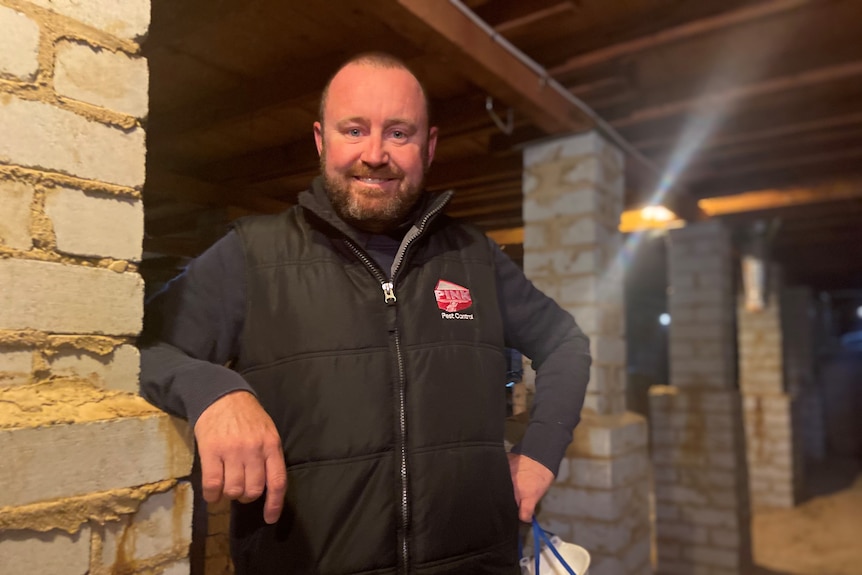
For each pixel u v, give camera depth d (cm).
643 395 1013
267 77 266
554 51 256
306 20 224
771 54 266
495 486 111
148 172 306
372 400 103
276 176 307
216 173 328
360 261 112
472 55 213
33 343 90
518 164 336
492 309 121
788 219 589
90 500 89
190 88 281
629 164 350
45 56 94
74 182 96
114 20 103
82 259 97
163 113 302
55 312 93
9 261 89
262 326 106
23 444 83
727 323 509
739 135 340
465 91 287
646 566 311
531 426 125
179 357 100
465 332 115
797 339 950
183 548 101
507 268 133
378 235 118
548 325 137
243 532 104
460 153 352
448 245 123
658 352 1208
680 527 489
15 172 90
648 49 254
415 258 117
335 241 114
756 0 221
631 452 298
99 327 98
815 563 545
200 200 321
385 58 117
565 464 284
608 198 310
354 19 224
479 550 108
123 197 102
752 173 448
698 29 236
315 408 102
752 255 571
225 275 110
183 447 101
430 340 110
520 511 115
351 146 111
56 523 85
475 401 112
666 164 389
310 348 104
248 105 271
